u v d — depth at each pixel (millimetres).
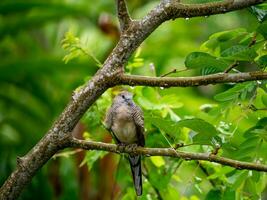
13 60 16078
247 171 10148
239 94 9375
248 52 8414
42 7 16391
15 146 16469
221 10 8109
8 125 17188
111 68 8398
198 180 11320
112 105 10664
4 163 15820
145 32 8328
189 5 8203
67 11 16656
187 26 18594
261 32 8680
